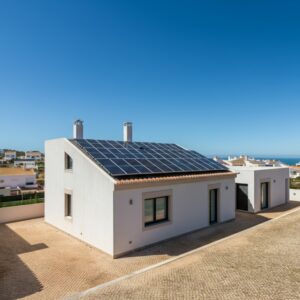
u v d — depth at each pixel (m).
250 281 9.23
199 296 8.29
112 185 12.01
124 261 11.58
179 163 17.39
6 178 54.50
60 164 16.23
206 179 16.56
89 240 13.55
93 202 13.26
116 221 12.02
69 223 15.25
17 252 12.63
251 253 11.85
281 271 10.01
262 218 19.36
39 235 15.32
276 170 23.73
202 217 16.48
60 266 11.02
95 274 10.29
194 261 11.04
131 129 21.03
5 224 17.78
